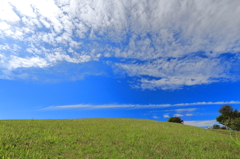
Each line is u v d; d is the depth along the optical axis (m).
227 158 5.99
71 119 18.25
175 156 5.89
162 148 6.79
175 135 9.76
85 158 5.18
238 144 7.61
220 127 27.50
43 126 10.34
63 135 7.84
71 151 5.75
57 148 5.89
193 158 5.72
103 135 8.60
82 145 6.52
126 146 6.77
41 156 4.96
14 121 12.43
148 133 10.12
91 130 9.98
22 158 4.75
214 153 6.40
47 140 6.66
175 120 29.50
